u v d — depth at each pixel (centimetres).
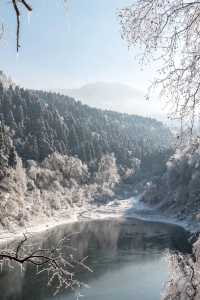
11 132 13912
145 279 4394
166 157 16038
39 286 4016
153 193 12419
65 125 16312
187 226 8588
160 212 10938
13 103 15550
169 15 464
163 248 6059
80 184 14200
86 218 10581
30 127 14675
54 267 571
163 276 4481
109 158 16275
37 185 11644
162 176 12700
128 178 17038
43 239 6762
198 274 1196
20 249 571
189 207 9556
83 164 15225
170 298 1288
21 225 7844
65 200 12138
